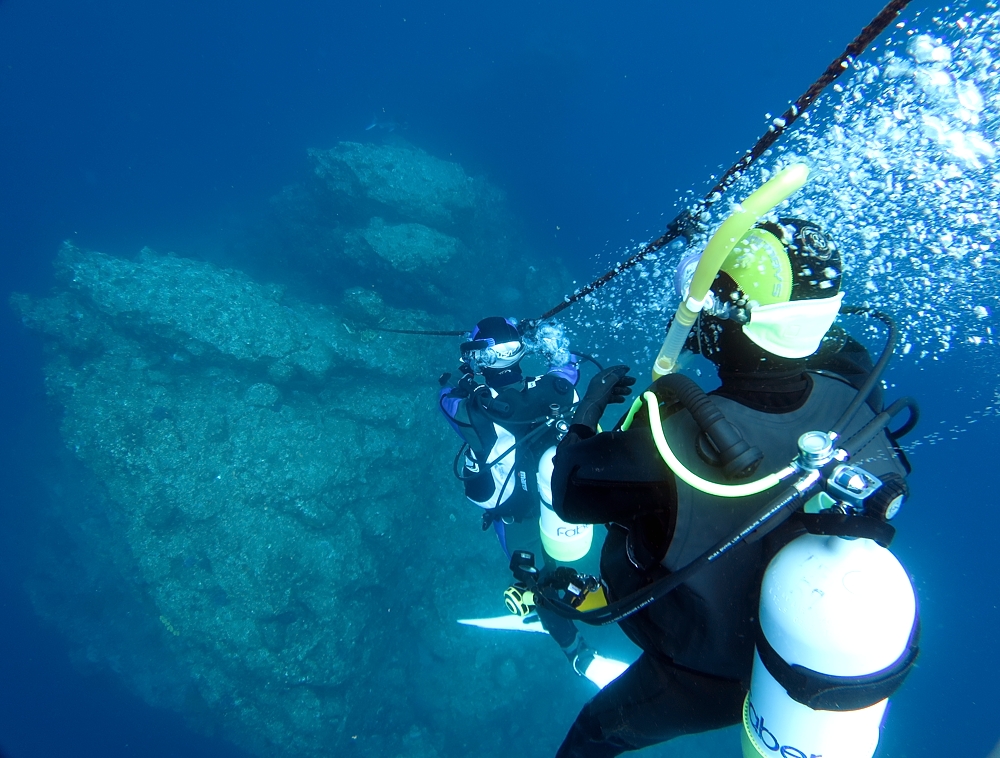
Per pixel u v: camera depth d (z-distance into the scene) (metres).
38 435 13.48
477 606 9.59
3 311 21.33
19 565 11.94
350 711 8.39
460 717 9.28
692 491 0.85
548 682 9.86
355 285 11.84
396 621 9.44
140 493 7.82
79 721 10.73
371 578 8.44
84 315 8.48
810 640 0.76
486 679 9.43
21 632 11.43
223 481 7.82
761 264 0.88
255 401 8.20
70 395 8.27
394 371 9.25
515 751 9.39
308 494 7.97
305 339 8.52
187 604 7.79
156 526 7.88
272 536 7.79
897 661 0.76
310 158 13.05
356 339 9.38
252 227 15.59
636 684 1.26
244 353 8.11
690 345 1.06
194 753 9.52
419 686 9.49
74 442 8.09
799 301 0.85
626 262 2.15
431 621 9.66
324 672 8.01
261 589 7.70
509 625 3.22
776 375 0.92
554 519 2.23
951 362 14.20
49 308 8.66
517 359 2.85
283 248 13.85
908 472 0.96
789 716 0.85
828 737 0.82
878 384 1.04
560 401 2.71
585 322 12.99
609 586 1.21
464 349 2.90
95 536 10.39
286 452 8.04
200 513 7.75
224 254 15.97
